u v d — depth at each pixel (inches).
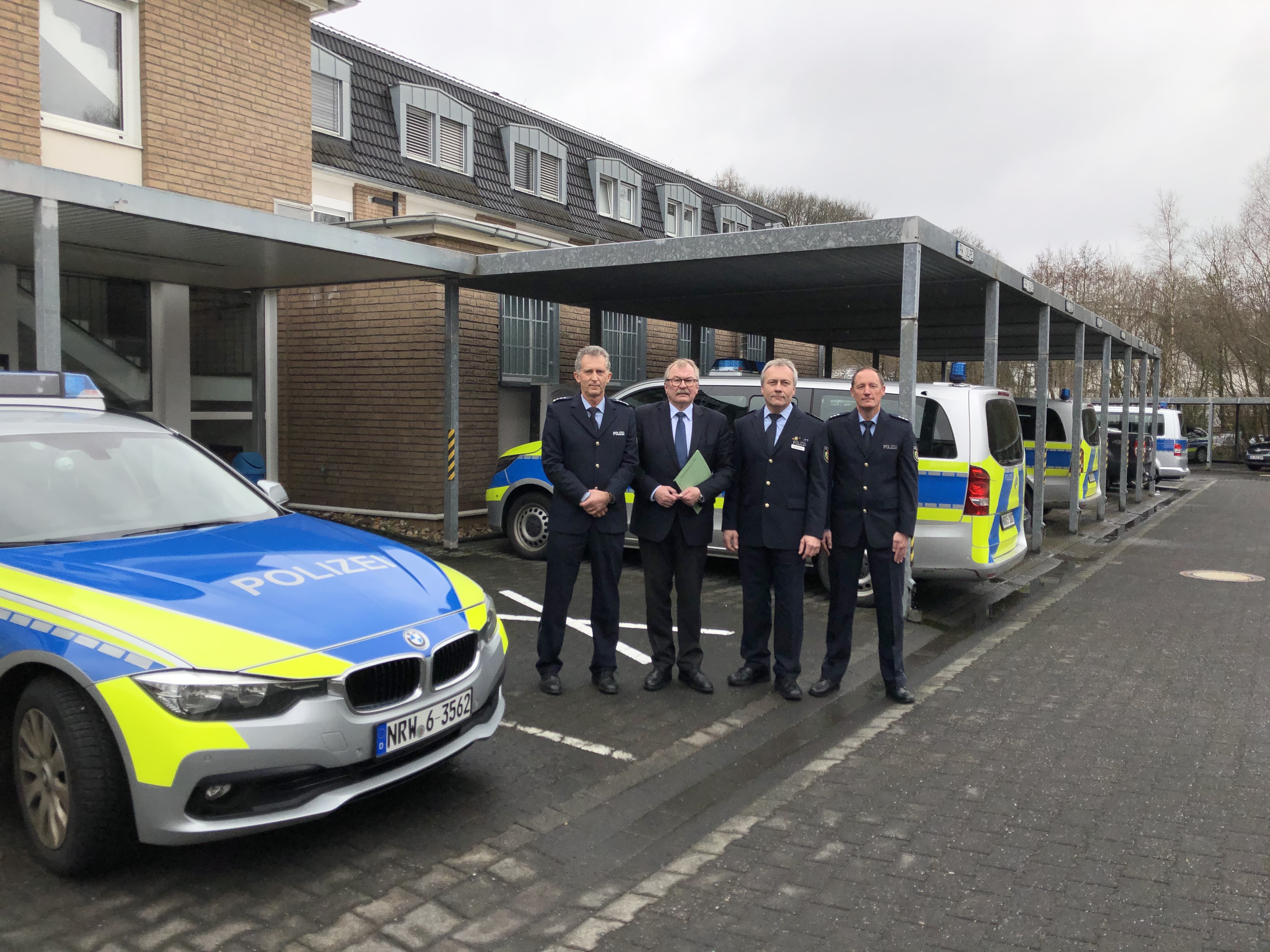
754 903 121.0
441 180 685.9
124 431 172.9
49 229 220.2
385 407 426.0
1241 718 197.3
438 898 120.5
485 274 354.0
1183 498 785.6
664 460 208.1
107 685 113.1
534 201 773.3
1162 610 313.7
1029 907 120.1
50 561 132.3
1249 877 127.9
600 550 205.3
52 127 327.3
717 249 303.1
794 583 207.2
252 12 391.9
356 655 124.1
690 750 176.7
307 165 419.8
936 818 146.9
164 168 360.5
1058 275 1483.8
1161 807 151.2
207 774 112.3
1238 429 1374.3
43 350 221.8
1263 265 1366.9
